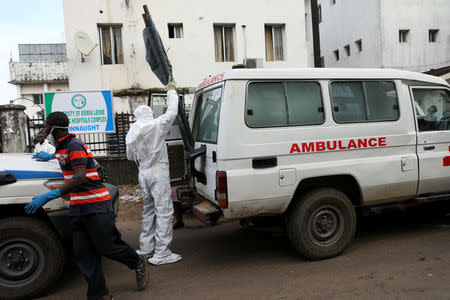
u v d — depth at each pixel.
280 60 13.82
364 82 4.36
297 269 3.99
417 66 18.12
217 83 4.15
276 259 4.36
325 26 22.61
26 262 3.53
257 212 3.91
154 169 4.32
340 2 20.80
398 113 4.48
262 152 3.87
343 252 4.43
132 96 12.27
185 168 5.37
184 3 12.66
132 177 9.12
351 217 4.22
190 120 5.23
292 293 3.43
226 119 3.78
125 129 9.28
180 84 12.73
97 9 11.98
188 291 3.60
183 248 4.93
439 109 4.82
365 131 4.27
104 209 3.17
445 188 4.76
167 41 12.57
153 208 4.57
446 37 18.59
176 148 5.49
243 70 3.89
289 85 4.06
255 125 3.88
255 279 3.80
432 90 4.79
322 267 4.00
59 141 3.06
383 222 5.70
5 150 8.13
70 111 8.38
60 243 3.62
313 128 4.06
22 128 8.37
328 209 4.16
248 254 4.59
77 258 3.17
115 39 12.49
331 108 4.16
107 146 9.21
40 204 2.92
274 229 4.47
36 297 3.61
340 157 4.18
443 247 4.40
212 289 3.62
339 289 3.46
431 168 4.59
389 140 4.38
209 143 4.21
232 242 5.12
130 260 3.47
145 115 4.35
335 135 4.15
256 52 13.35
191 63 12.80
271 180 3.88
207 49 12.91
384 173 4.32
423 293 3.29
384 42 17.53
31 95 24.03
